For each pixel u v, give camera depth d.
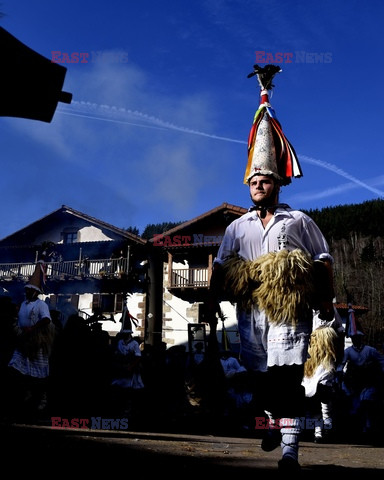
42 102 2.71
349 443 8.84
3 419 7.15
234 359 11.84
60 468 2.78
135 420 10.27
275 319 3.30
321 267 3.48
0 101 2.70
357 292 58.44
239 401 10.59
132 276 31.23
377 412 10.21
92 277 31.58
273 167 3.83
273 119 4.07
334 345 8.13
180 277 29.97
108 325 31.14
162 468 3.19
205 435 8.57
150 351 13.26
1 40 2.64
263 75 4.23
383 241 66.69
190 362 11.52
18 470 2.58
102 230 33.31
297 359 3.24
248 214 3.73
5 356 8.01
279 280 3.30
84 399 9.00
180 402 10.93
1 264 34.19
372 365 10.32
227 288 3.52
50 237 34.38
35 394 8.07
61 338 8.97
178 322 30.34
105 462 3.20
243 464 3.89
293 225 3.59
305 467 4.26
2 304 8.19
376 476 3.69
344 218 75.38
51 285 32.56
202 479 2.85
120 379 10.14
